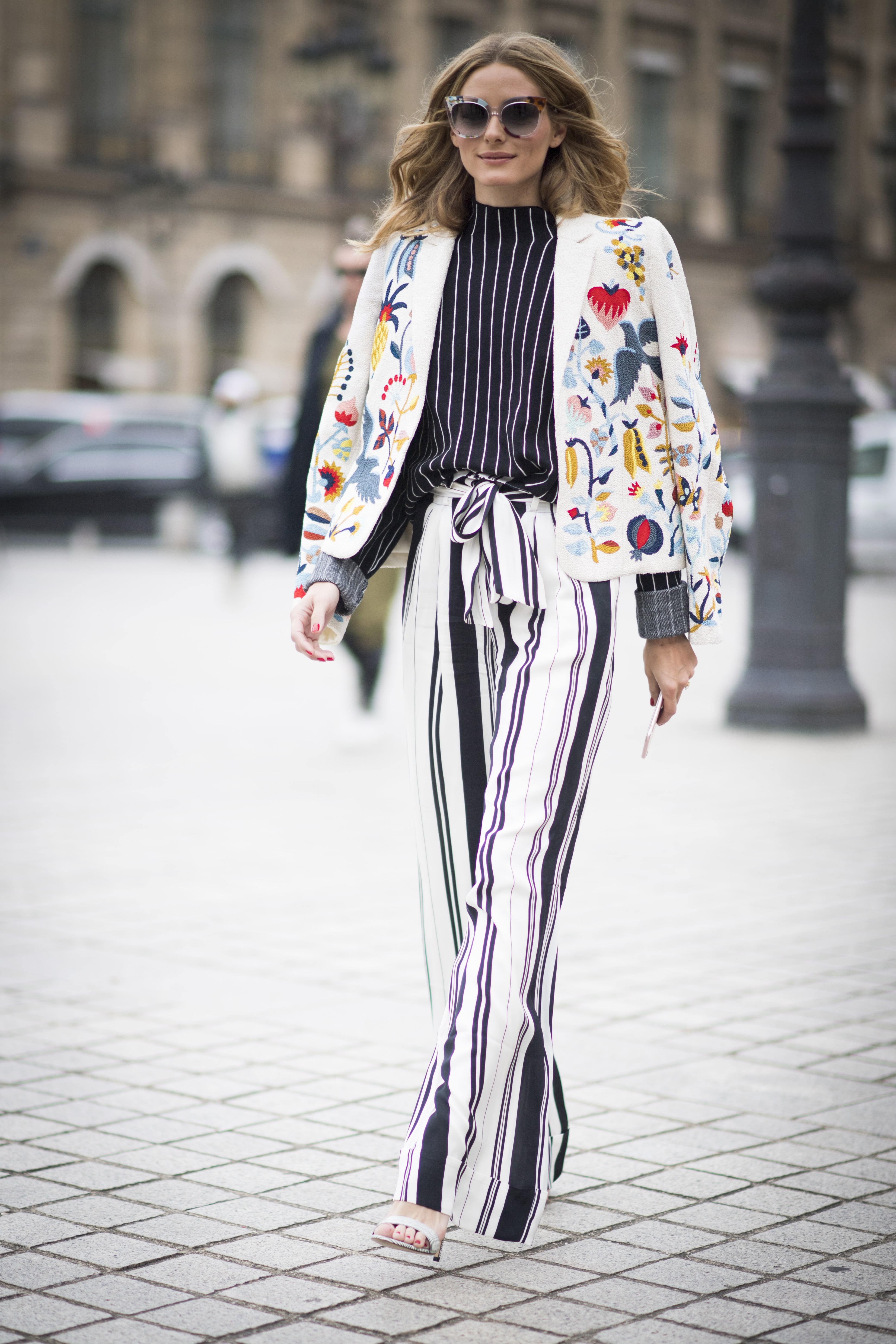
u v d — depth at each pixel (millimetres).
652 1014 5293
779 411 11438
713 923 6488
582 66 3752
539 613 3434
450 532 3469
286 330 45219
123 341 43375
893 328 59531
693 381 3484
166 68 43156
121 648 16609
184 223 43281
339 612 3645
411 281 3539
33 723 11672
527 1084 3389
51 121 41719
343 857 7629
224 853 7676
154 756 10414
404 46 47469
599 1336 3113
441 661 3510
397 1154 4074
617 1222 3682
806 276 11289
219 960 5859
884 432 28875
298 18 44938
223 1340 3076
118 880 7094
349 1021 5168
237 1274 3373
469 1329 3135
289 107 44938
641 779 9742
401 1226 3322
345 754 10562
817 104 11359
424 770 3578
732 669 15914
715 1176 3969
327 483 3674
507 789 3391
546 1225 3664
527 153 3428
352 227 10008
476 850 3578
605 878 7238
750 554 11781
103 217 42438
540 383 3436
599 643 3449
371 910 6637
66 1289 3291
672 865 7504
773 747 10945
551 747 3395
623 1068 4766
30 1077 4609
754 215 55094
